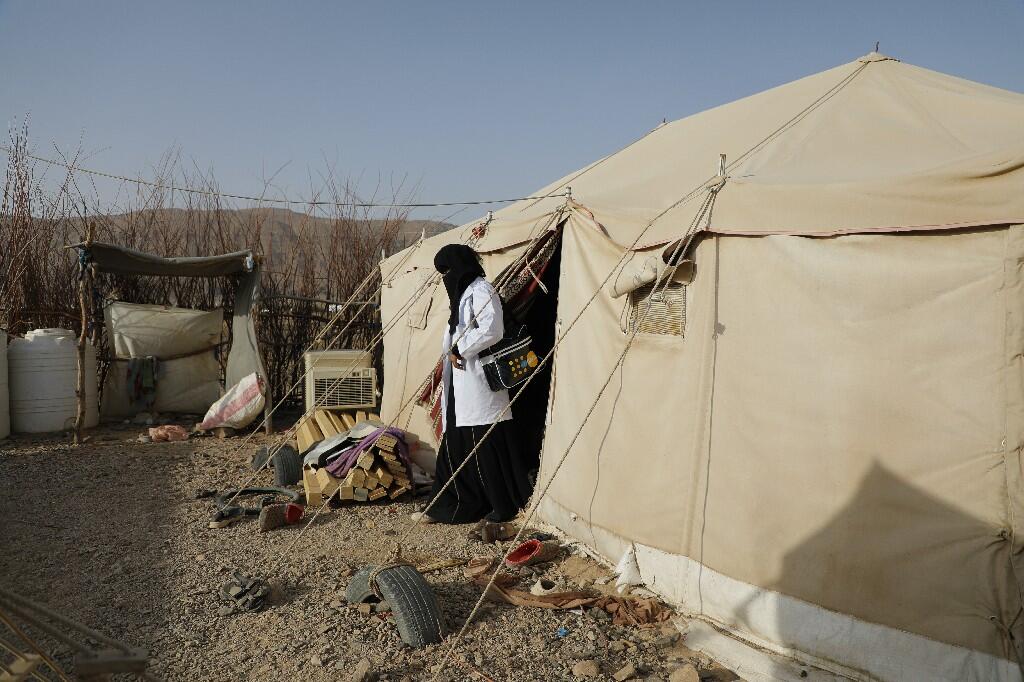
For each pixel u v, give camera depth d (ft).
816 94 18.24
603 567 17.61
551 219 19.92
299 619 15.12
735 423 14.46
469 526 20.90
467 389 20.24
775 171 14.76
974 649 11.24
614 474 17.43
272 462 26.45
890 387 12.20
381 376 38.96
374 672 13.05
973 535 11.27
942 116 15.10
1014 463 10.93
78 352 31.27
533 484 20.83
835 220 12.82
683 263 15.53
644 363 16.69
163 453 29.78
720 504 14.66
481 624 14.89
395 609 14.48
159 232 40.16
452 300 20.15
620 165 22.53
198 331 36.11
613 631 14.78
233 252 36.11
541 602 15.66
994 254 11.20
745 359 14.33
